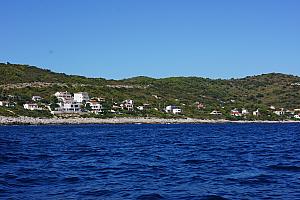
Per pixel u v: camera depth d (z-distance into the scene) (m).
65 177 26.38
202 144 61.84
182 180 25.19
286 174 27.56
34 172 28.81
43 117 194.00
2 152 46.16
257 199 19.31
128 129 138.88
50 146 58.25
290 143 63.38
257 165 33.06
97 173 28.48
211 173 28.38
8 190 21.52
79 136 91.12
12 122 180.00
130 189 21.94
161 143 64.75
